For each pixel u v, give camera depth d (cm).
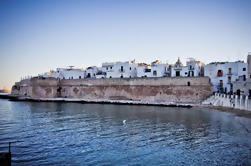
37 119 3934
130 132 2828
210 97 6259
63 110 5388
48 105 6794
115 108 5800
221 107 5009
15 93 12475
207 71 6956
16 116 4341
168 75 8550
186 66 7588
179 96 6862
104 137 2591
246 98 3988
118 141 2417
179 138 2502
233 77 6419
